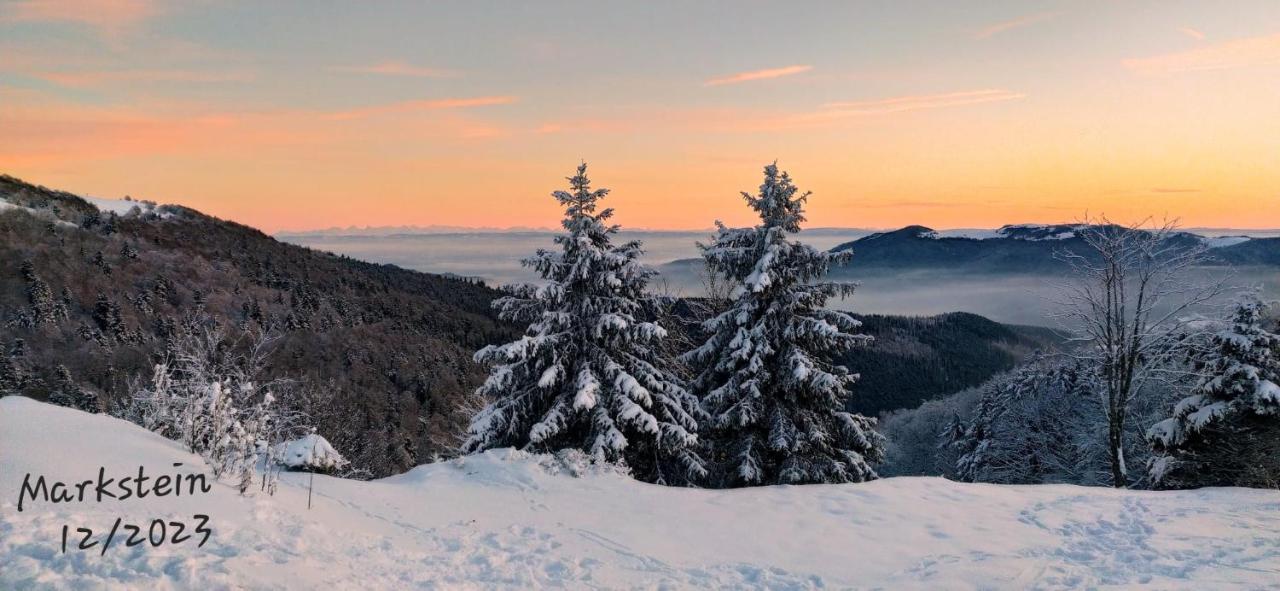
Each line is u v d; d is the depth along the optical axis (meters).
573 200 16.62
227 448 9.62
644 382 16.81
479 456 14.59
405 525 9.62
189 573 5.30
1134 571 8.00
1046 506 11.38
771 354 17.27
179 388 18.17
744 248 17.66
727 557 9.05
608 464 14.66
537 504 11.70
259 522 7.61
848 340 17.00
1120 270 19.92
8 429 8.51
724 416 16.89
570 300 17.08
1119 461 20.22
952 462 53.22
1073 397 34.06
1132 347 19.73
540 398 16.72
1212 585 7.23
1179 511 10.73
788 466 16.81
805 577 8.20
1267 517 10.23
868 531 10.19
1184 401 17.92
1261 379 16.66
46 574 4.82
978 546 9.30
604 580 7.78
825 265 17.09
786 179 17.17
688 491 13.00
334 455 12.91
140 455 8.90
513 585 7.17
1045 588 7.51
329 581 6.10
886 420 83.31
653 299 17.62
